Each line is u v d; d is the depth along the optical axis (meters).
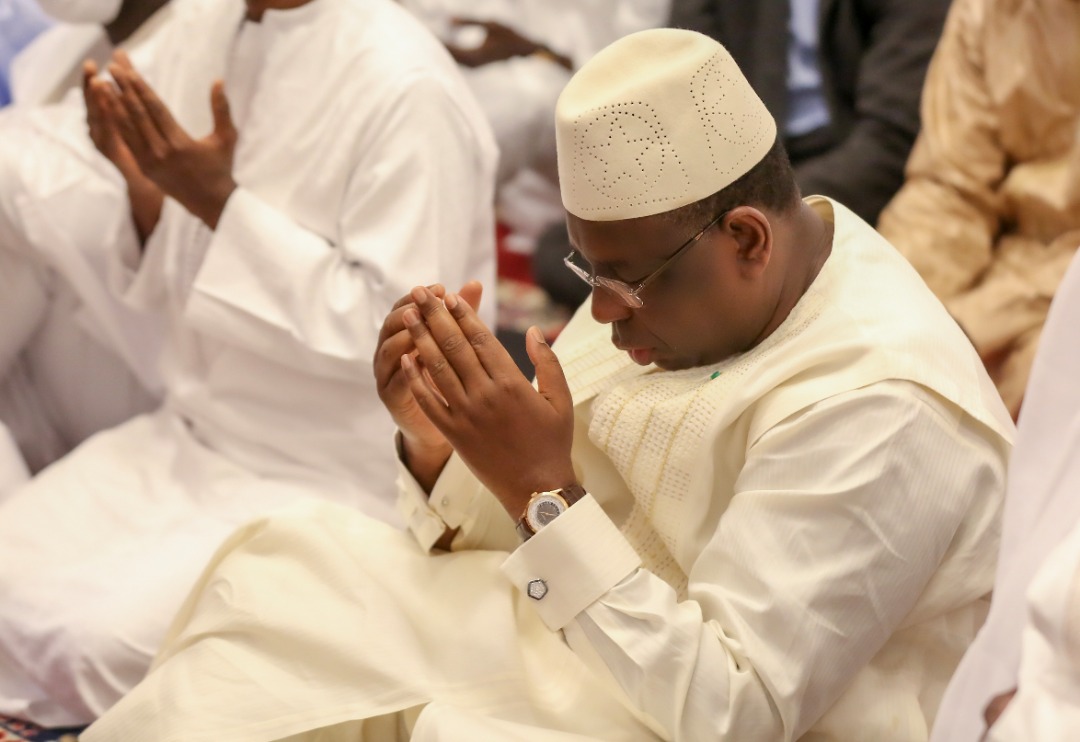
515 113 10.80
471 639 4.50
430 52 6.71
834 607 3.88
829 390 4.01
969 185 8.71
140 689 4.60
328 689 4.43
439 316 4.07
